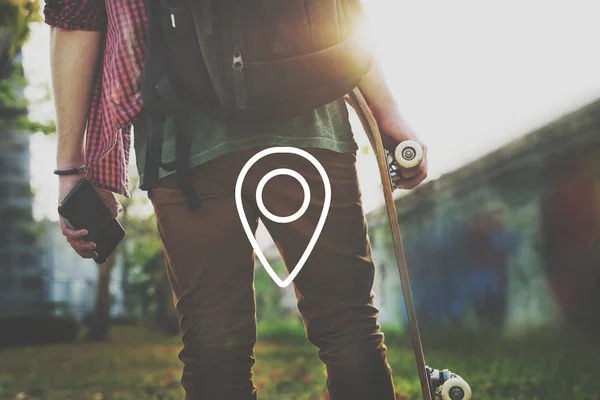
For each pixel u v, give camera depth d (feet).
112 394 25.12
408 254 66.95
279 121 4.62
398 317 68.85
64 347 84.69
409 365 30.63
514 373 23.34
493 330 48.39
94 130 5.46
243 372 4.81
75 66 5.39
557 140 36.94
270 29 4.43
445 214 56.29
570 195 38.65
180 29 4.52
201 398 4.78
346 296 4.85
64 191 5.65
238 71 4.38
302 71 4.43
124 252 128.16
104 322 113.39
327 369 4.96
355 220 4.88
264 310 136.36
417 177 5.46
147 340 108.58
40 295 139.44
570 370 22.21
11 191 119.34
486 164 43.19
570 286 38.70
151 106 4.62
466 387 5.10
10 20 26.81
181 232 4.75
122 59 4.87
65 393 26.27
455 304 55.62
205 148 4.63
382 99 5.55
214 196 4.71
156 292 137.39
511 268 45.70
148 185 4.76
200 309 4.75
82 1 5.23
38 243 132.67
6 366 44.62
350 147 4.94
